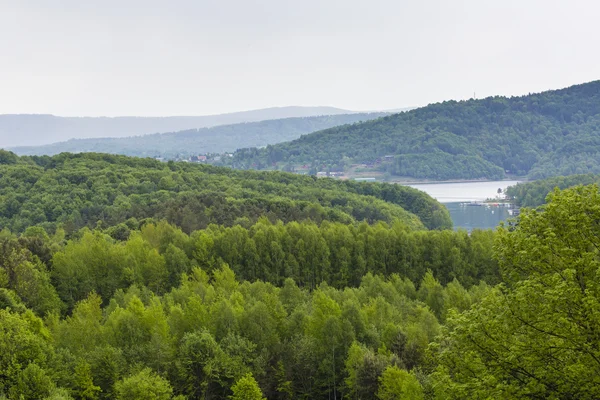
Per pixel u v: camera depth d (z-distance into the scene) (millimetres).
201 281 99188
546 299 32281
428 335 70438
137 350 65062
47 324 77812
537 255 34031
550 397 31219
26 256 96938
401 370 59031
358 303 80125
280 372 69188
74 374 60344
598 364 29797
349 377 65875
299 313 76938
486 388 32812
